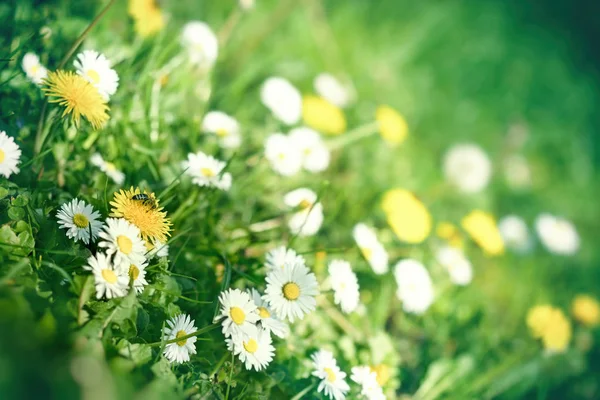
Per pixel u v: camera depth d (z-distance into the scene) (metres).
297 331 0.70
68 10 0.75
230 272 0.67
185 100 0.77
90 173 0.68
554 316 0.84
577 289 0.97
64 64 0.67
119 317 0.60
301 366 0.68
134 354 0.60
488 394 0.77
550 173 1.21
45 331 0.56
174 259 0.66
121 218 0.62
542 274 0.96
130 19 0.77
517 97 1.31
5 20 0.70
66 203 0.64
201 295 0.67
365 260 0.75
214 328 0.64
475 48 1.32
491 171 1.13
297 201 0.74
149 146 0.72
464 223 0.85
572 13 1.55
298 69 0.97
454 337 0.79
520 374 0.79
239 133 0.78
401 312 0.78
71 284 0.59
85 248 0.62
